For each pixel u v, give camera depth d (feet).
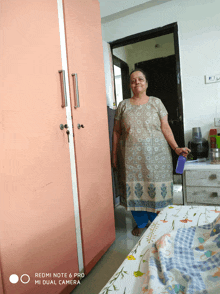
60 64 3.81
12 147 2.87
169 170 5.87
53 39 3.66
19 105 2.99
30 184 3.13
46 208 3.41
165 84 11.11
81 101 4.37
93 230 4.63
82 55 4.46
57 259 3.59
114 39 9.01
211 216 3.10
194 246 2.19
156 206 5.69
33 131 3.21
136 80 5.77
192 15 7.62
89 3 4.79
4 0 2.81
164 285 1.67
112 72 9.21
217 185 5.99
